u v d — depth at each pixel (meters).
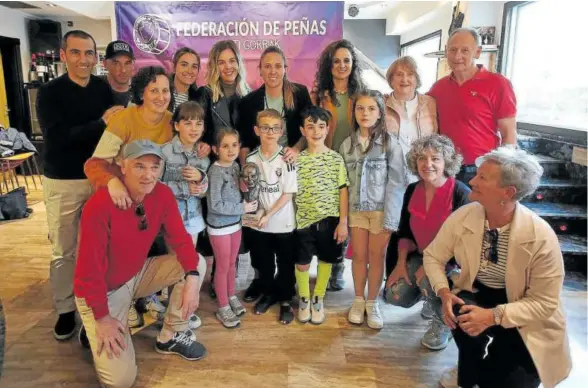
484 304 1.72
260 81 4.07
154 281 1.99
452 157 2.03
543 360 1.54
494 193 1.54
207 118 2.44
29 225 4.36
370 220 2.31
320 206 2.28
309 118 2.24
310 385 1.91
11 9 6.78
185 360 2.07
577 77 3.74
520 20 4.48
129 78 2.63
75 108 2.15
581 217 3.28
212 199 2.22
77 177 2.16
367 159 2.26
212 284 2.71
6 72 7.00
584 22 3.65
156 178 1.70
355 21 8.67
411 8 6.80
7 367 2.01
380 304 2.65
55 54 7.39
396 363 2.07
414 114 2.52
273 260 2.52
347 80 2.49
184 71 2.47
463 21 4.88
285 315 2.43
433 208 2.07
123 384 1.78
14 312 2.53
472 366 1.68
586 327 2.39
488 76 2.45
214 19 3.95
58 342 2.22
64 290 2.19
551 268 1.52
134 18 3.94
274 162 2.31
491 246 1.64
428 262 1.83
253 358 2.10
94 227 1.65
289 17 3.96
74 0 5.29
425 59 7.43
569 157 3.65
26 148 5.54
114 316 1.82
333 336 2.29
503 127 2.46
